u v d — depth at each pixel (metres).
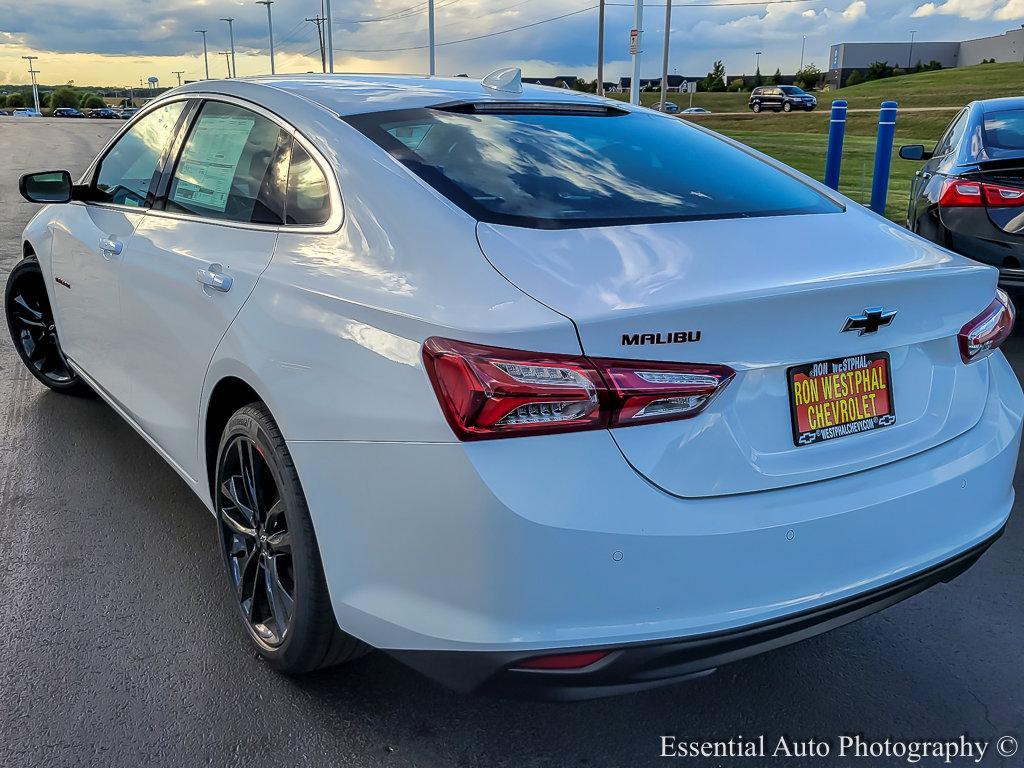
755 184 2.71
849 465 2.08
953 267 2.25
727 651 1.93
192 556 3.21
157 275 2.97
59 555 3.21
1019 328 6.43
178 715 2.39
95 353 3.80
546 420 1.78
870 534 2.06
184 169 3.18
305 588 2.25
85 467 3.96
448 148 2.50
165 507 3.59
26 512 3.53
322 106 2.70
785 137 25.80
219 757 2.25
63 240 3.96
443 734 2.35
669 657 1.87
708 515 1.88
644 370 1.82
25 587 3.00
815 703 2.50
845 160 18.23
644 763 2.26
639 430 1.84
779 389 2.00
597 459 1.81
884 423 2.17
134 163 3.60
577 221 2.23
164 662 2.61
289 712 2.41
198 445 2.85
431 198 2.25
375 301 2.06
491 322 1.83
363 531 2.03
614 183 2.50
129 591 2.98
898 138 24.50
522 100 2.96
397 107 2.70
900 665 2.67
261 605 2.61
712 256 2.10
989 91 44.06
